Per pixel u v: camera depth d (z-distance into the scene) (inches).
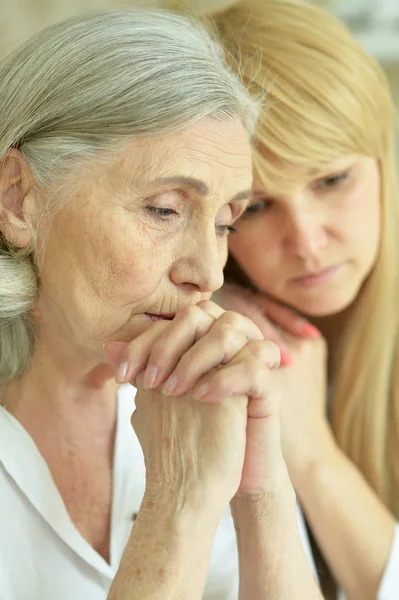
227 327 26.5
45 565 29.8
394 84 65.5
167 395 26.9
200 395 26.0
